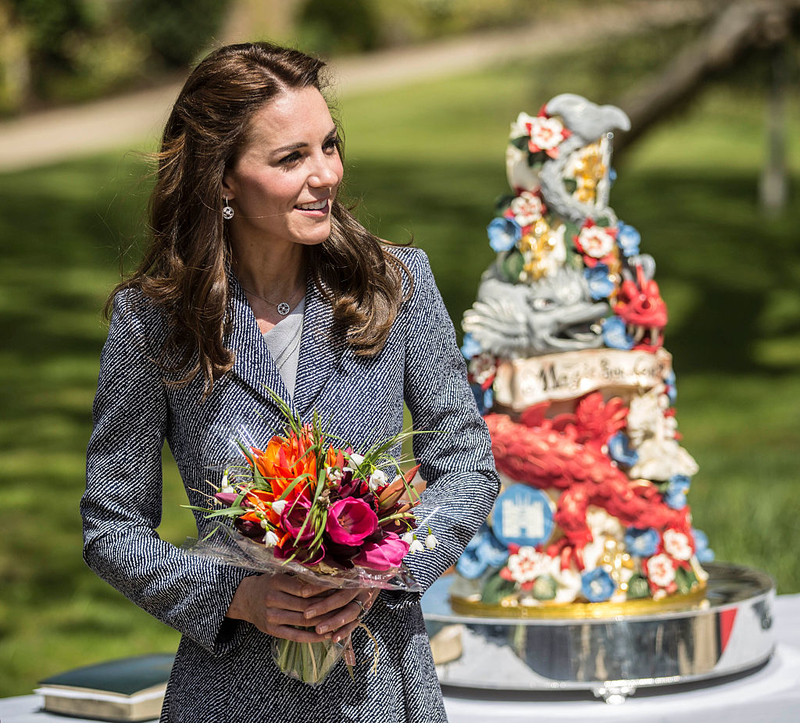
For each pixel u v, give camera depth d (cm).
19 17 3459
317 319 287
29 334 1809
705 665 430
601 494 440
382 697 282
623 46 1864
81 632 871
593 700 427
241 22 3700
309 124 275
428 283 304
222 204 282
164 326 283
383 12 4612
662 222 2702
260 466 264
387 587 265
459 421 300
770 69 1791
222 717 282
